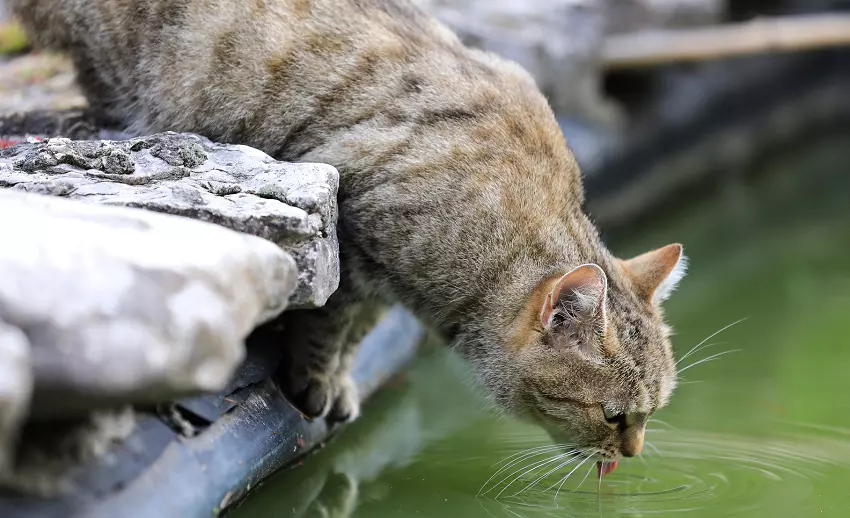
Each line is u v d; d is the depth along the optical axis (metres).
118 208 4.07
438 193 5.77
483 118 6.00
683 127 13.98
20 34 8.68
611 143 11.81
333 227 5.12
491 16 11.33
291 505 5.84
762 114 16.44
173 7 6.25
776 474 6.22
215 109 6.17
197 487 4.60
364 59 6.04
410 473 6.36
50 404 3.40
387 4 6.51
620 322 5.82
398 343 8.30
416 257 5.80
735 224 13.45
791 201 14.61
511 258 5.83
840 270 11.45
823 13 16.83
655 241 12.27
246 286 3.79
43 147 5.14
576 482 6.16
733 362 8.62
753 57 15.98
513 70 6.60
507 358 5.87
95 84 6.78
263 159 5.39
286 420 5.81
